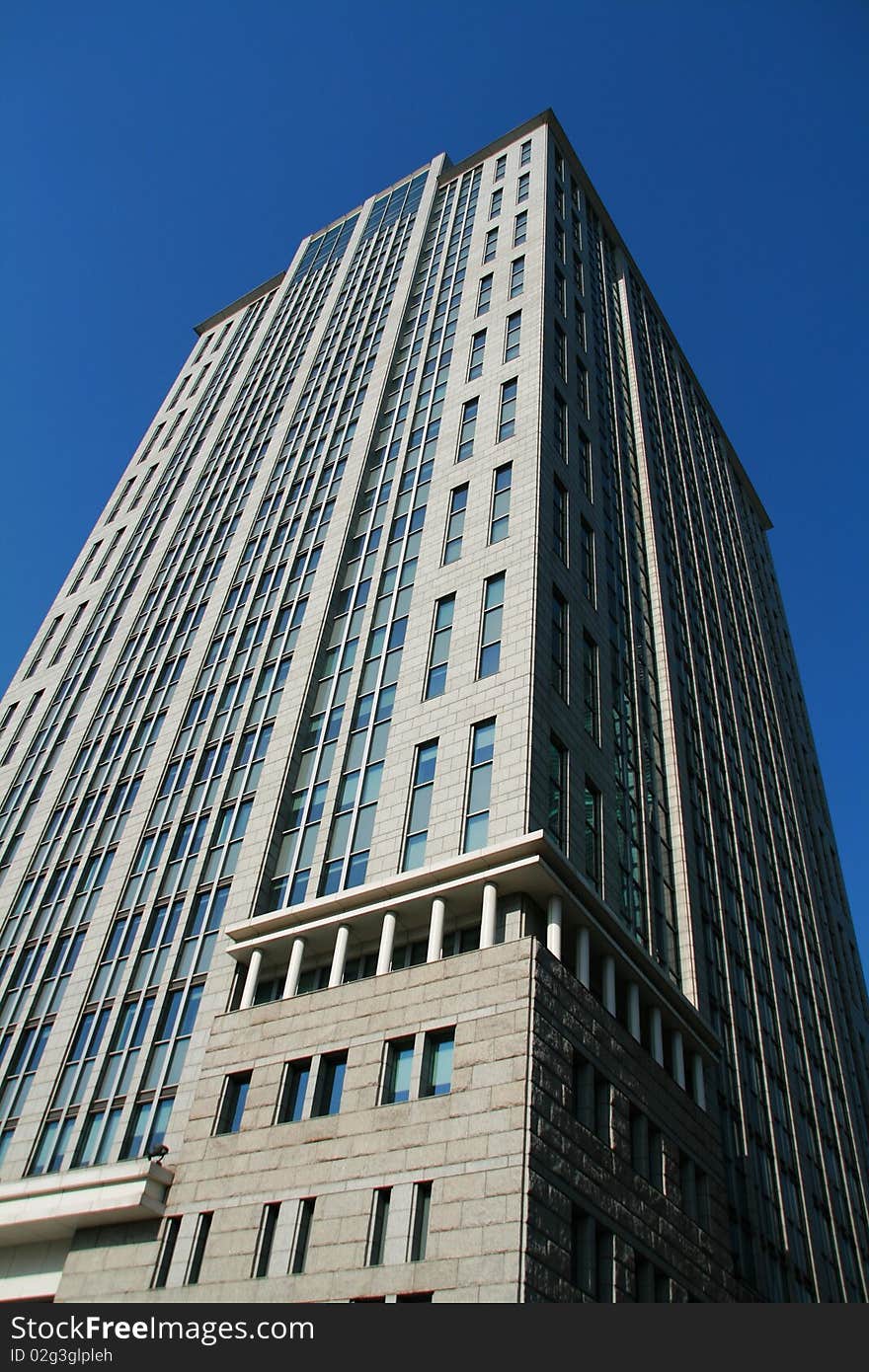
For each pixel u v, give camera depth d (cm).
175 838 4909
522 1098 2731
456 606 4503
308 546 5775
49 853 5478
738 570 8412
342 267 8275
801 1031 5875
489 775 3722
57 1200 3431
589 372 6138
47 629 7244
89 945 4766
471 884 3356
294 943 3706
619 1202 2933
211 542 6619
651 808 4791
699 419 8881
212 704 5422
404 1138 2870
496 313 6106
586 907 3428
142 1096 3959
